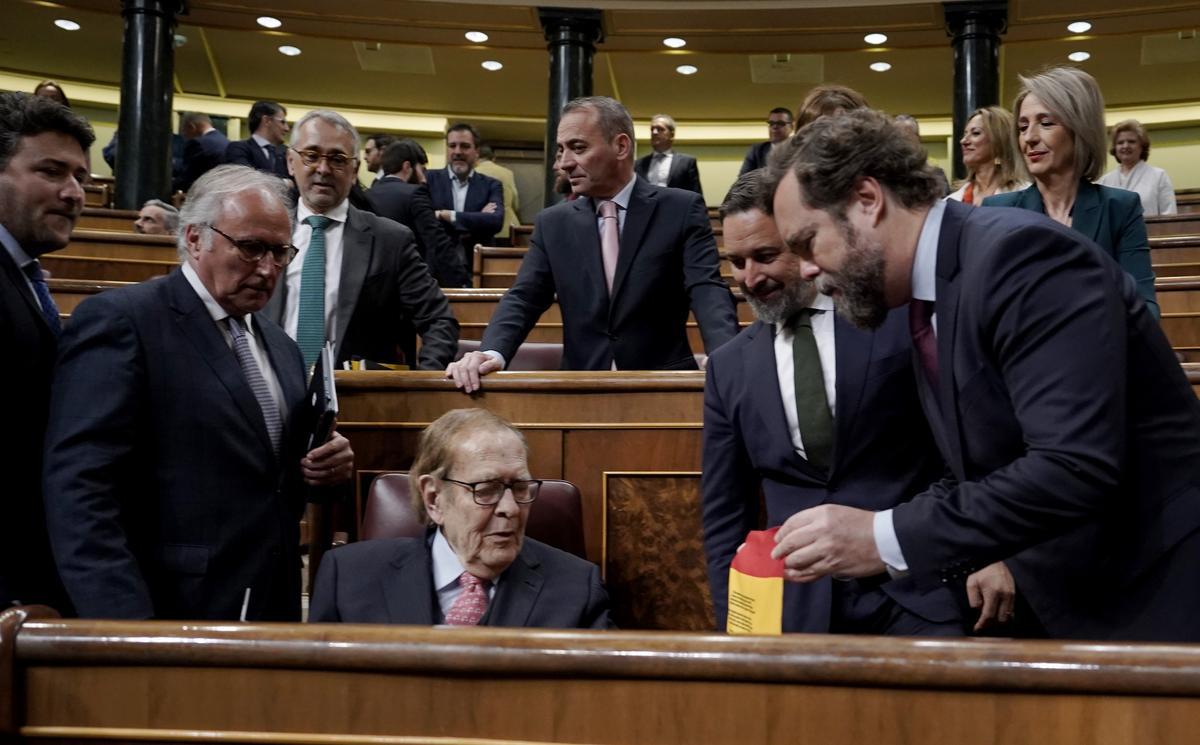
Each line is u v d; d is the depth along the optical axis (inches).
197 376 95.2
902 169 72.7
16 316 89.6
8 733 57.7
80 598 85.1
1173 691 51.1
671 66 492.4
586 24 431.2
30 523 91.4
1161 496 69.2
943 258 72.5
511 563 100.5
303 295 144.2
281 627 57.5
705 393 101.0
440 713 56.2
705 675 54.4
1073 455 64.4
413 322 152.1
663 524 123.8
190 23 445.4
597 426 125.3
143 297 95.5
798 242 75.5
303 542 163.3
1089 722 52.1
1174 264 245.3
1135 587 69.9
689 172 344.5
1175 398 70.1
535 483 101.3
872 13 426.6
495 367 128.7
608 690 55.4
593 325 138.6
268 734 57.0
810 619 89.8
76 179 94.9
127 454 91.2
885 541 68.1
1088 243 69.4
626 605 123.3
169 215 279.6
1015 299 68.3
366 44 489.7
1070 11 419.8
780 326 97.7
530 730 55.7
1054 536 66.7
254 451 96.7
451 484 99.5
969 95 406.3
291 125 534.3
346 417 128.3
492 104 535.5
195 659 57.1
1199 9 414.6
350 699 56.7
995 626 86.8
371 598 98.9
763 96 517.7
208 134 368.8
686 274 137.7
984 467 72.6
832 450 92.8
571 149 138.7
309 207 148.9
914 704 53.5
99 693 58.0
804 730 54.1
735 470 99.7
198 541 93.6
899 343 92.5
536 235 142.8
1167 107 510.6
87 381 90.8
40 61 498.6
